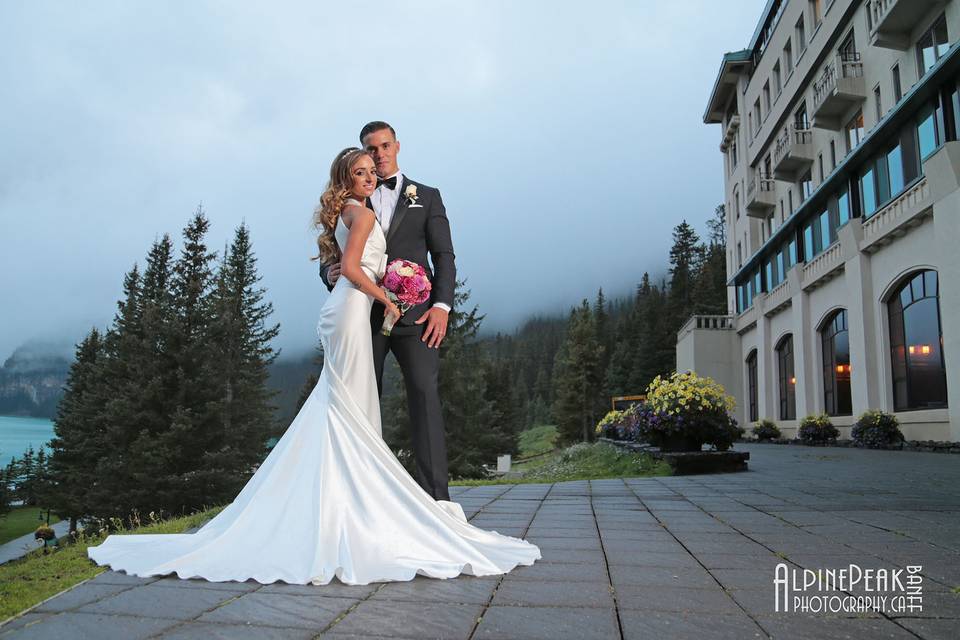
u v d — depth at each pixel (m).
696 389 9.29
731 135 34.28
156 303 31.84
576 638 1.69
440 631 1.74
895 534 3.44
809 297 22.19
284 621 1.82
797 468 8.98
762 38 29.47
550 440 61.84
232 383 32.31
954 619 1.89
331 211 2.99
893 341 16.31
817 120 20.50
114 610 1.92
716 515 4.27
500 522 3.96
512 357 131.25
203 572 2.29
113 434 26.92
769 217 29.02
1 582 2.36
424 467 3.16
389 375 26.78
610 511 4.52
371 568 2.28
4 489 39.75
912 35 15.79
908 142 15.31
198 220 35.38
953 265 12.90
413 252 3.30
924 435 14.58
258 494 2.58
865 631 1.78
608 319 90.44
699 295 60.53
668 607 1.99
